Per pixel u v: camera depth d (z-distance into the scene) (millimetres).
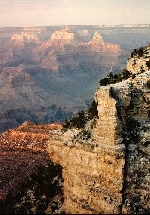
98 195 41688
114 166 40656
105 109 41438
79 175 43875
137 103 44375
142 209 40875
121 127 41344
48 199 47844
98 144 41750
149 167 41906
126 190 41094
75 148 44094
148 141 42625
